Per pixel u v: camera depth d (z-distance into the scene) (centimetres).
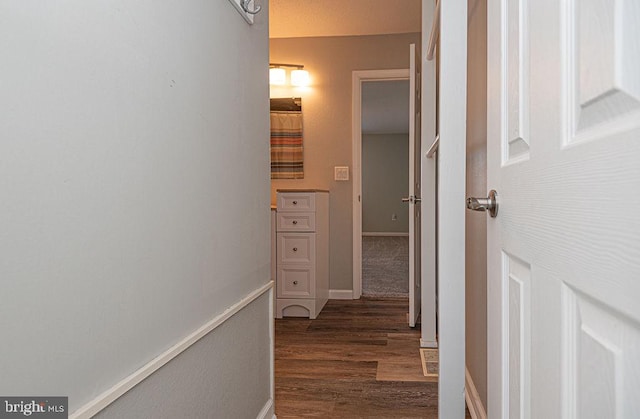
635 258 50
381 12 418
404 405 240
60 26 81
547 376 76
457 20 152
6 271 70
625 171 52
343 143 483
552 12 74
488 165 116
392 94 759
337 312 436
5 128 70
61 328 82
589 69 61
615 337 56
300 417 228
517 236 92
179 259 128
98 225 92
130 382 101
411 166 376
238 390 178
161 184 117
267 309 217
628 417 52
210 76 149
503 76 103
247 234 188
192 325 137
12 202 71
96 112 91
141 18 107
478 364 210
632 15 50
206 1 146
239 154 178
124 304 101
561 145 70
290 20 436
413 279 380
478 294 210
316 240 420
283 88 486
